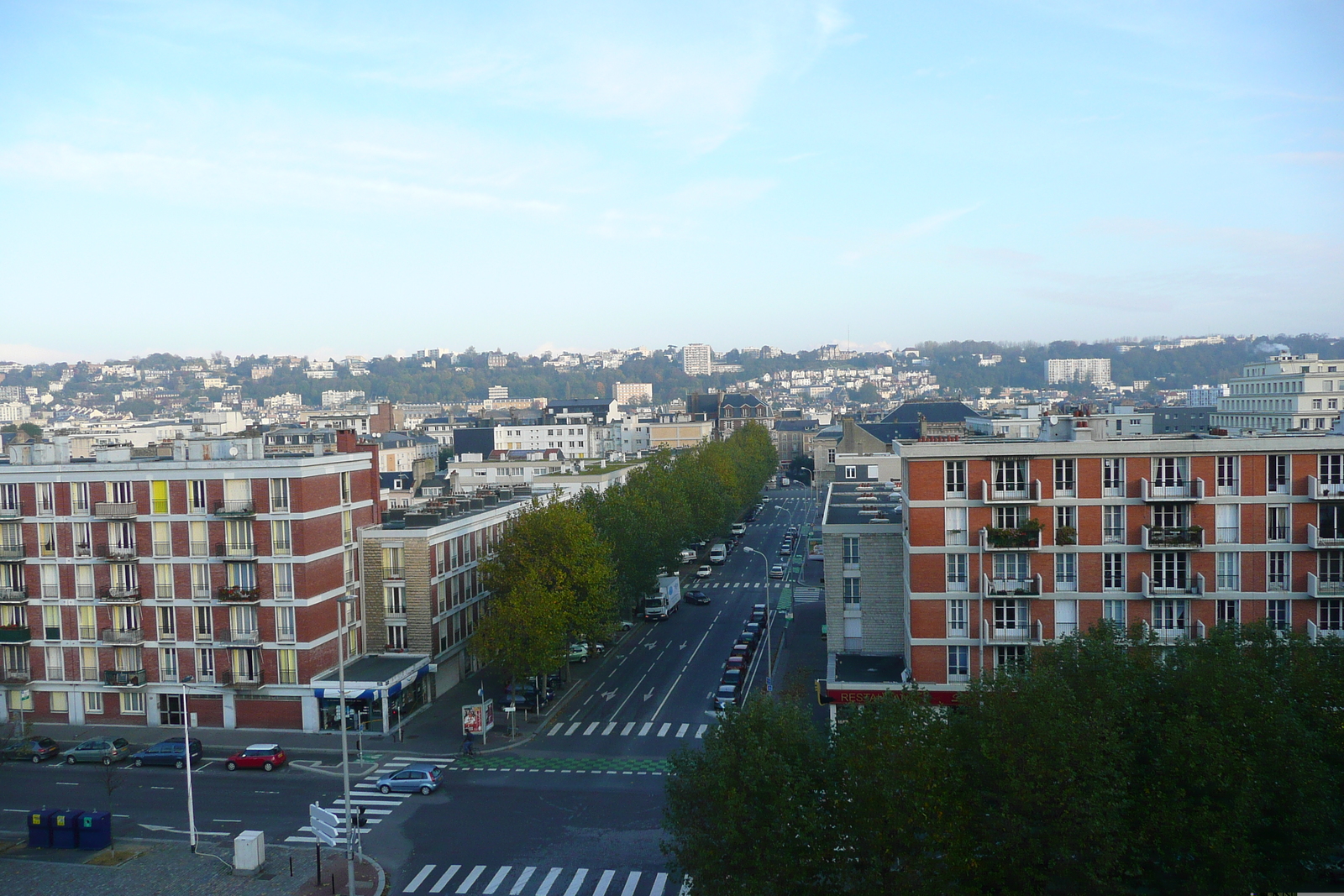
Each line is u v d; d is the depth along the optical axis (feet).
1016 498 218.59
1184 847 137.69
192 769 234.99
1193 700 147.43
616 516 359.87
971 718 152.15
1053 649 169.17
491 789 217.56
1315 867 150.30
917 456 222.48
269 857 184.65
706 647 348.79
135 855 186.50
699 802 149.18
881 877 137.49
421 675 280.51
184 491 261.24
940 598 223.10
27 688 270.87
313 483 260.42
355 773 229.86
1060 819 135.13
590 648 339.16
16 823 203.72
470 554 318.86
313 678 258.37
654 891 168.76
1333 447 210.18
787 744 150.00
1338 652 169.37
